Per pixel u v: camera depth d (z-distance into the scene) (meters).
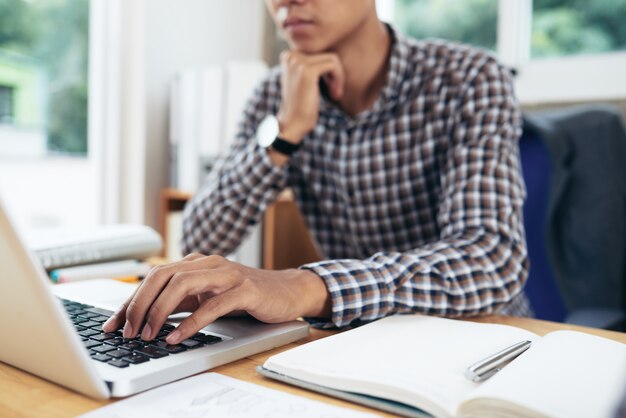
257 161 1.09
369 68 1.08
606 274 1.12
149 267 0.98
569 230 1.16
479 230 0.81
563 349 0.47
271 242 1.81
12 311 0.41
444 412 0.38
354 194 1.13
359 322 0.66
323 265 0.67
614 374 0.42
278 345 0.56
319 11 1.00
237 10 2.33
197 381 0.45
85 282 0.81
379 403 0.41
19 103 2.07
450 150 1.00
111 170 2.07
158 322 0.52
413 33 2.33
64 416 0.39
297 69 1.06
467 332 0.56
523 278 0.79
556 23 1.97
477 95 0.99
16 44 2.04
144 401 0.41
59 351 0.40
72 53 2.10
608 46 1.87
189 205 1.23
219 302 0.54
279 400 0.42
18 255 0.36
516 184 0.90
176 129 1.97
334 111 1.11
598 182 1.15
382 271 0.67
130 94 2.05
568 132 1.18
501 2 2.05
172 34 2.10
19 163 2.12
